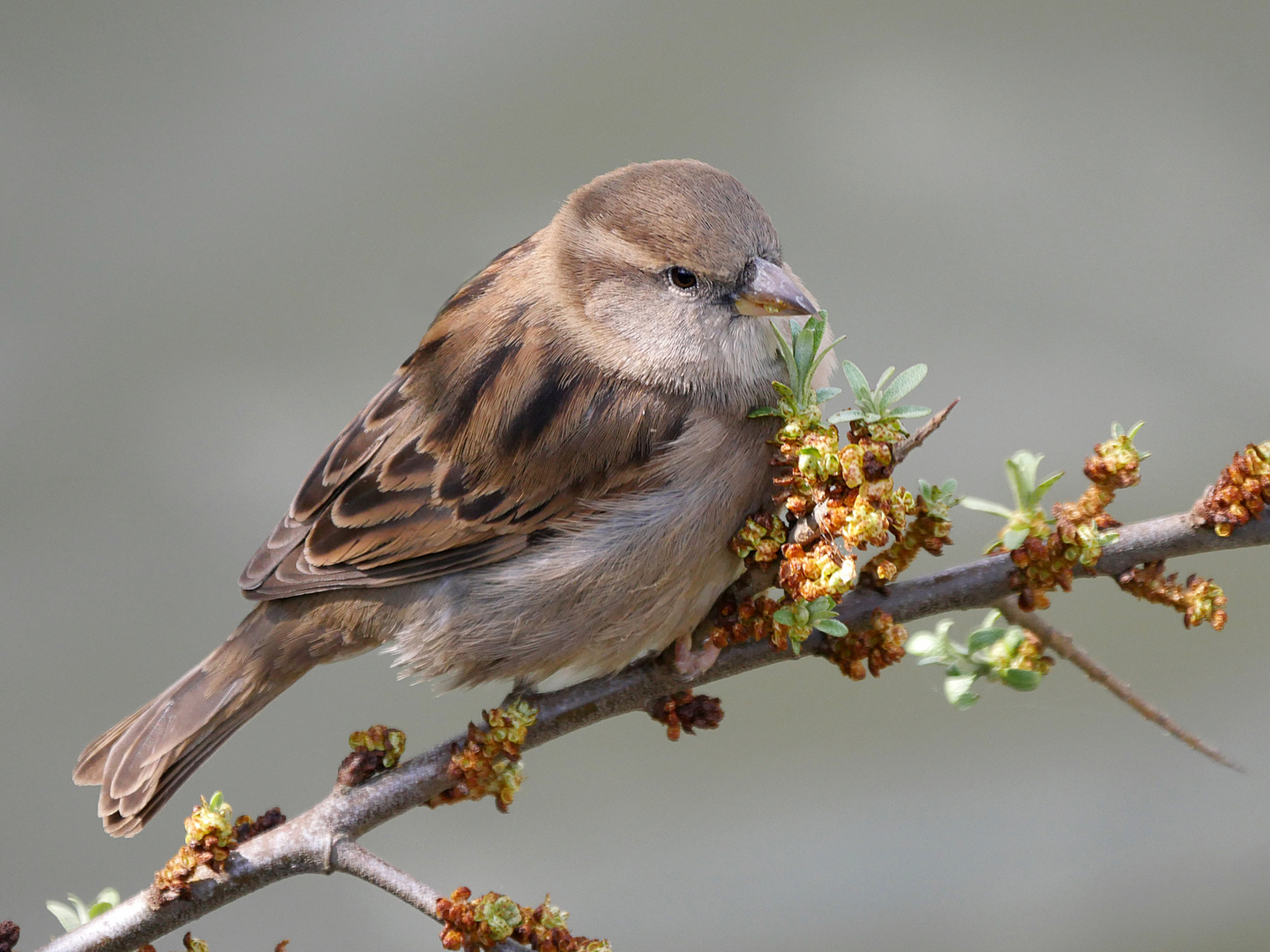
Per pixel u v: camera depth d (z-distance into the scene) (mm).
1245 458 3508
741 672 3533
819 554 3510
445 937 3506
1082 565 3514
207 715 3561
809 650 3529
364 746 3521
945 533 3516
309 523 3564
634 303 3555
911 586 3523
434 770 3521
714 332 3551
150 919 3516
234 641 3564
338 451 3566
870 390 3514
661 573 3553
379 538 3559
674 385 3553
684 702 3535
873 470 3510
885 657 3521
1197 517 3512
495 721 3523
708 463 3551
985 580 3520
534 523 3555
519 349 3561
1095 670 3523
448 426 3559
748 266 3551
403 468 3561
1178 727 3521
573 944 3504
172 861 3516
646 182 3559
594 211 3561
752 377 3553
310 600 3562
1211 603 3512
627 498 3553
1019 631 3523
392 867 3514
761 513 3555
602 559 3553
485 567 3557
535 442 3553
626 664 3561
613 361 3555
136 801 3555
